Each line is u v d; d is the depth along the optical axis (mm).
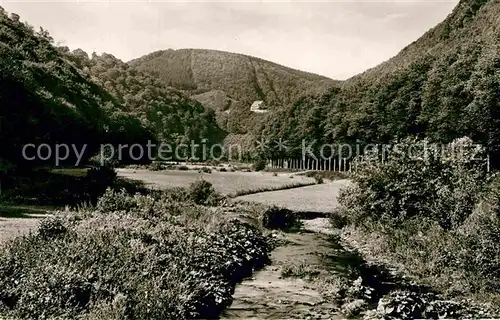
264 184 53375
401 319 11258
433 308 11867
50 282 9469
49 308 8852
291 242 22578
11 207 21141
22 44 77875
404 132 81125
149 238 14109
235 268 15352
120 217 17062
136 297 9953
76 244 12016
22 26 92500
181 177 57062
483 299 13219
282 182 58688
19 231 14359
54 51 94188
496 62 61969
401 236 20094
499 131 58656
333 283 14711
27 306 8758
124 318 8969
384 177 23891
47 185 27734
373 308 12453
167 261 12602
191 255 13602
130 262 11656
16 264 10125
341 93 110125
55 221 13891
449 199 20547
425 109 76875
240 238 18703
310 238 23844
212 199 30969
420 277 15875
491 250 14617
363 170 24891
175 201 27281
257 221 26141
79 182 30375
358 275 15992
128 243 13039
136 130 84125
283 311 12078
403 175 23406
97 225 14961
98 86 101438
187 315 10484
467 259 15195
